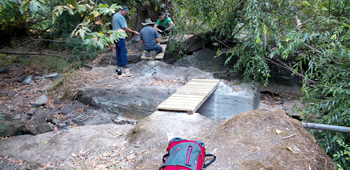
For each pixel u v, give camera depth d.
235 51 7.41
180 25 8.75
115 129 5.35
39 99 7.67
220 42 8.48
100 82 8.22
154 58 9.58
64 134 5.21
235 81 8.22
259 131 4.18
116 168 4.02
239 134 4.13
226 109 6.90
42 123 5.98
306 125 4.49
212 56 9.61
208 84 7.17
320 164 3.53
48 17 11.53
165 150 4.06
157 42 9.59
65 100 7.71
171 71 8.59
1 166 4.29
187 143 3.28
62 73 9.96
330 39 5.12
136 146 4.54
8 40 13.40
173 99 5.99
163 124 4.94
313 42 5.68
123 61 8.98
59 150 4.66
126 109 6.96
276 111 4.63
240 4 7.54
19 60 11.38
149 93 7.11
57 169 4.13
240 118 4.50
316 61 5.30
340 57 4.87
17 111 6.97
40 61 11.31
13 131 5.62
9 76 9.95
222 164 3.50
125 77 8.46
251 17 6.24
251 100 6.64
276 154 3.66
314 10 6.59
